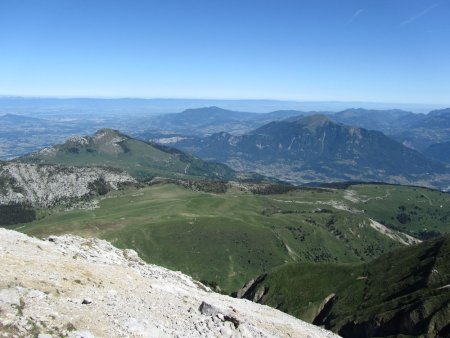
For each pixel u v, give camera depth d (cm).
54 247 5494
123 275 5122
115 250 7488
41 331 2789
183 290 5859
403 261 16025
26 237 5584
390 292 14438
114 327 3231
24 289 3331
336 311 15312
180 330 3697
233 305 6631
